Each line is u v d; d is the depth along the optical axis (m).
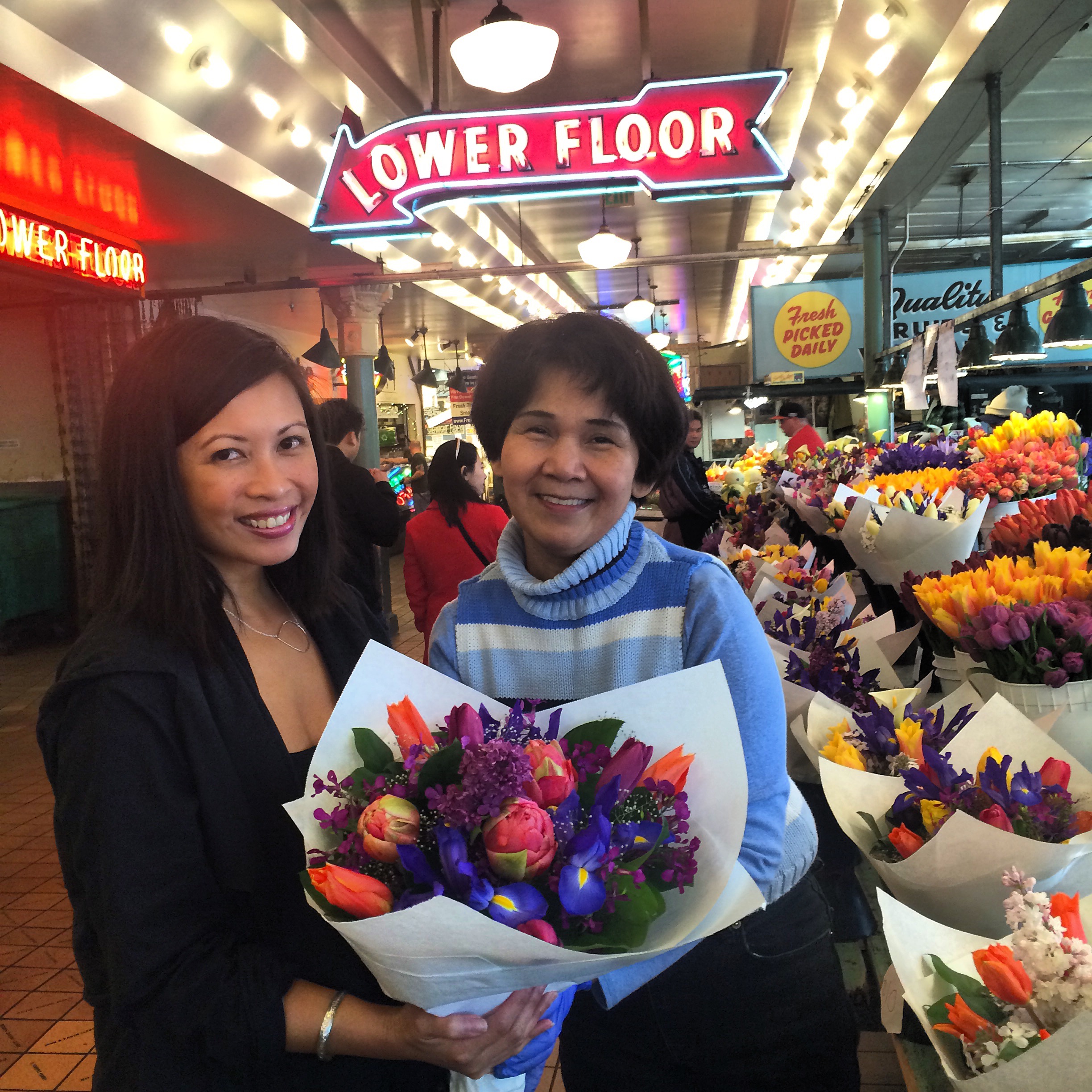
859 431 7.38
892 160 5.65
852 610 2.10
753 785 0.97
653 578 1.06
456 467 3.16
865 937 1.53
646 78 4.59
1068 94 5.26
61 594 7.01
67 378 6.91
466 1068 0.83
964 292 7.51
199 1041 0.86
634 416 1.00
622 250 6.79
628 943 0.79
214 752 0.92
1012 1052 0.86
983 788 1.15
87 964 0.92
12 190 5.20
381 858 0.81
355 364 8.51
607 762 0.89
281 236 6.43
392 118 6.35
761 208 9.07
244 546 1.00
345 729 0.98
